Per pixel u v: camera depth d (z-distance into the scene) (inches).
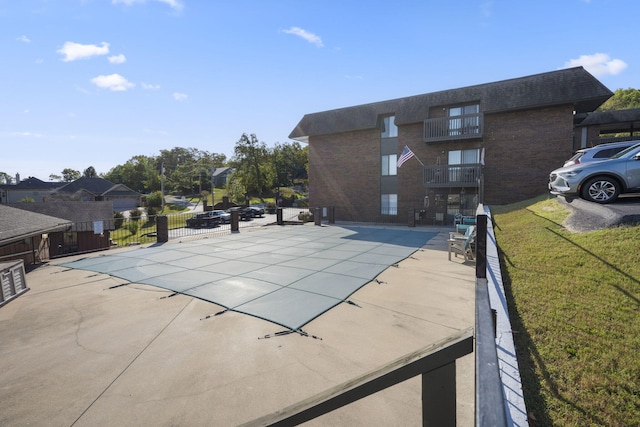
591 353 133.9
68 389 164.2
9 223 416.8
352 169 1036.5
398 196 957.2
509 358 134.4
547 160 765.9
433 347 59.6
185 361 187.3
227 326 230.8
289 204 2011.6
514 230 385.7
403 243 546.9
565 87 733.9
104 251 526.6
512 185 802.2
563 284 199.3
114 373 177.3
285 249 513.3
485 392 49.3
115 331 228.1
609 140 860.0
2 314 263.0
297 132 1101.1
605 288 181.9
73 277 369.1
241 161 2650.1
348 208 1050.7
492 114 816.9
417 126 918.4
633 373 119.6
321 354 190.1
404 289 299.1
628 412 105.0
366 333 214.1
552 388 118.7
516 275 229.9
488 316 84.0
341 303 267.3
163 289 316.2
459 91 863.1
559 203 442.9
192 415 144.0
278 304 268.5
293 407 61.3
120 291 314.7
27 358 194.7
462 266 380.8
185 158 4446.4
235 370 176.9
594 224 278.8
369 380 58.5
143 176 3523.6
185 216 1507.1
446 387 57.2
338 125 1031.6
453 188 874.1
